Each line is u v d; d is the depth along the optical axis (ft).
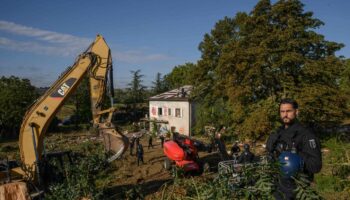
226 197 9.70
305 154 9.45
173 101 120.37
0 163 33.88
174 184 13.37
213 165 56.29
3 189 19.92
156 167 58.95
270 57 74.69
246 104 80.12
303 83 73.56
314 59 77.00
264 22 76.43
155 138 115.65
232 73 77.61
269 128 71.20
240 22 84.53
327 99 71.20
